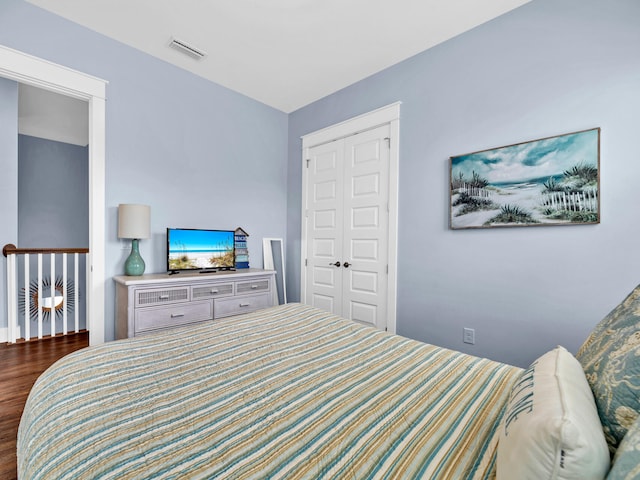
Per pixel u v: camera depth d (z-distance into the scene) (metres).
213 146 3.15
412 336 2.62
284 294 3.75
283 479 0.60
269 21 2.25
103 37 2.42
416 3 2.05
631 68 1.69
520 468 0.47
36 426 0.76
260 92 3.34
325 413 0.83
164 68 2.77
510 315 2.10
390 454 0.68
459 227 2.32
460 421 0.81
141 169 2.64
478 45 2.25
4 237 2.94
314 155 3.55
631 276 1.69
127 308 2.22
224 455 0.65
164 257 2.79
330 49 2.57
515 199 2.06
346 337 1.43
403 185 2.69
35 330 3.66
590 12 1.81
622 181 1.71
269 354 1.20
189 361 1.11
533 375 0.71
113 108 2.47
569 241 1.88
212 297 2.65
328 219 3.37
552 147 1.91
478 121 2.25
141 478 0.58
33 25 2.11
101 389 0.90
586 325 1.83
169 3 2.08
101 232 2.43
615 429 0.54
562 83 1.90
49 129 4.66
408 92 2.66
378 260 2.90
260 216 3.60
